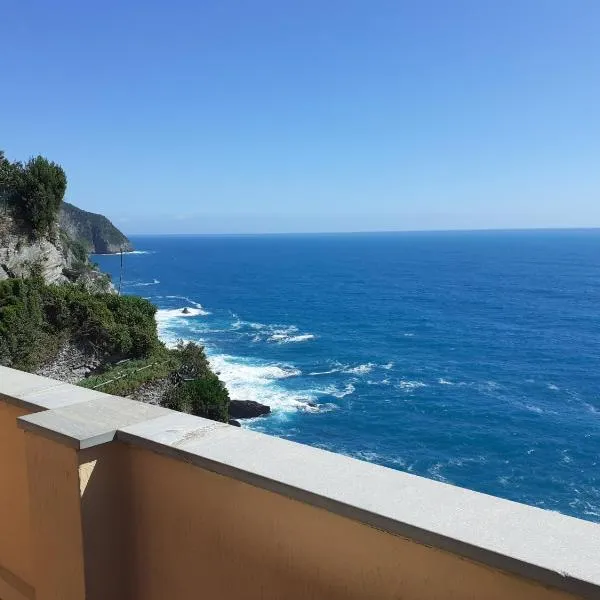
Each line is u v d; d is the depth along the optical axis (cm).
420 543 151
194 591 218
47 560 246
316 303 8806
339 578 174
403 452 2930
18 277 3338
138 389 2644
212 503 206
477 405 3700
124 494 238
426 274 13988
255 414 3350
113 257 19175
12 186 3706
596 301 9119
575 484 2584
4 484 296
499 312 7962
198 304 8519
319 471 184
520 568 133
